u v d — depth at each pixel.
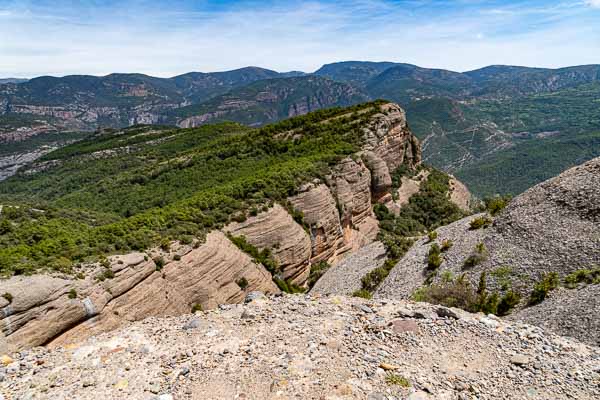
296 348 10.88
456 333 11.93
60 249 28.09
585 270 21.17
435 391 8.96
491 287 24.72
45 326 21.77
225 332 12.16
